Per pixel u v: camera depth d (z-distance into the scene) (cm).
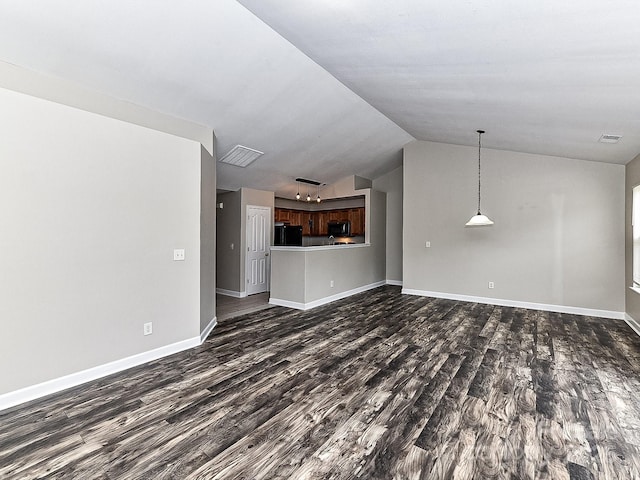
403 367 304
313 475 169
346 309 535
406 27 225
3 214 229
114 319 292
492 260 577
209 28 278
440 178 629
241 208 657
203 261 381
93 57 276
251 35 297
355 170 737
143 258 313
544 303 532
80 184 268
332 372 293
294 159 591
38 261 246
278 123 460
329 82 402
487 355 334
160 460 180
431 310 527
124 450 188
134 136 305
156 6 246
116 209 292
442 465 176
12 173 233
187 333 355
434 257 638
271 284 583
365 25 236
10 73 261
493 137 488
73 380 265
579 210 507
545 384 271
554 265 525
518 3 171
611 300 486
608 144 392
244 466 175
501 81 279
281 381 275
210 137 420
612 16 165
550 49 211
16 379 237
